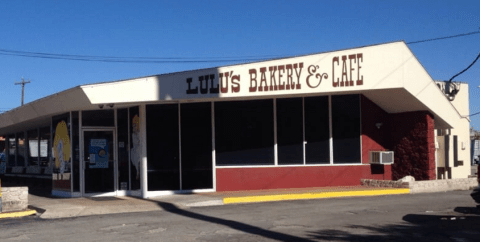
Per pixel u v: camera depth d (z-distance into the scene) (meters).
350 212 13.45
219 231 10.69
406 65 18.38
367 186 19.64
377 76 17.97
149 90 15.77
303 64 17.52
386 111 20.67
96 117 18.16
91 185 17.94
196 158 18.11
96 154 18.08
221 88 16.67
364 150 20.12
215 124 18.42
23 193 14.87
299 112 19.34
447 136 21.83
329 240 9.55
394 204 15.12
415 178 19.78
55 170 19.45
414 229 10.70
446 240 9.49
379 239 9.62
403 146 20.23
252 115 18.86
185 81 16.23
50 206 15.30
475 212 13.30
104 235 10.52
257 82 17.08
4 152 30.89
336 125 19.75
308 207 14.63
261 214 13.25
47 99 17.91
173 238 9.99
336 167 19.67
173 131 17.84
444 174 22.69
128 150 18.14
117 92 15.37
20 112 21.48
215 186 18.27
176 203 15.53
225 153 18.47
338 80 17.77
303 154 19.31
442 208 14.14
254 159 18.80
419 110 19.61
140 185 17.53
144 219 12.70
